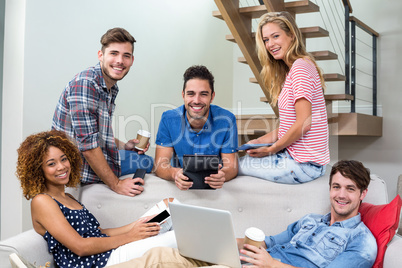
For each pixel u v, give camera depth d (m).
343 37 4.82
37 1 3.13
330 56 3.80
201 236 1.76
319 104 2.39
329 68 4.87
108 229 2.22
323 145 2.39
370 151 4.71
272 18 2.43
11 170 3.09
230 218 1.65
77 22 3.39
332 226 2.04
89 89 2.32
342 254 1.88
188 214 1.77
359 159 4.76
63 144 2.05
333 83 4.82
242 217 2.41
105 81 2.43
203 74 2.43
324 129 2.40
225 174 2.41
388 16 4.66
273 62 2.55
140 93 3.92
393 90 4.62
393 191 4.61
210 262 1.79
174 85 4.30
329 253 1.97
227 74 4.91
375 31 4.64
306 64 2.36
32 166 1.97
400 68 4.60
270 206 2.39
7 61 3.11
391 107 4.63
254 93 4.85
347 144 4.81
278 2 3.63
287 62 2.46
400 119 4.59
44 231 1.99
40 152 1.97
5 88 3.11
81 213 2.09
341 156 4.84
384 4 4.68
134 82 3.85
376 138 4.69
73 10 3.36
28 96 3.10
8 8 3.10
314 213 2.32
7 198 3.11
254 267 1.79
